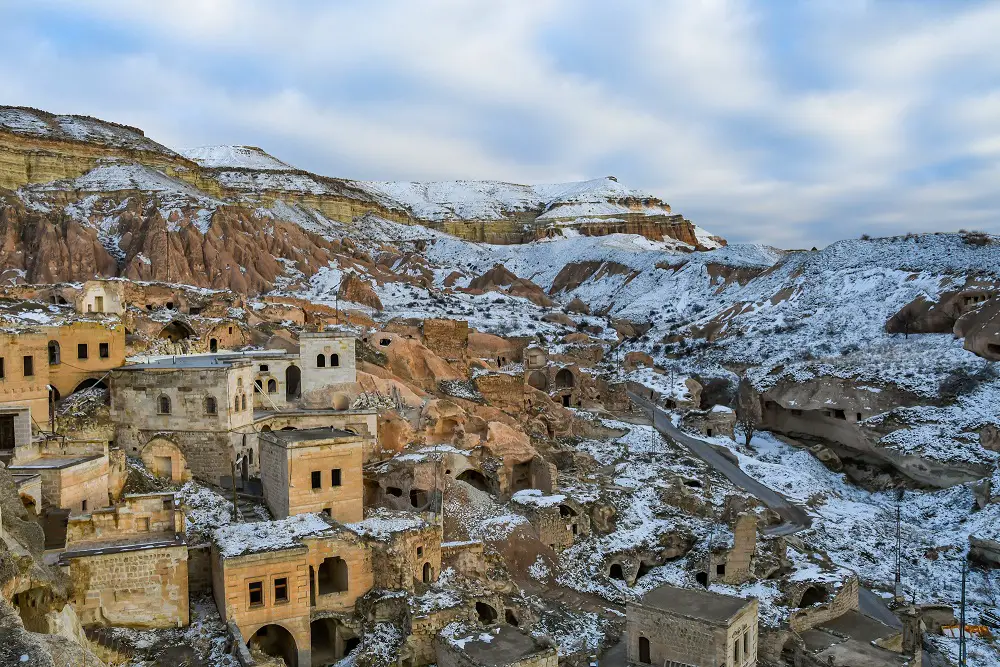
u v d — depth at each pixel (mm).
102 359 59938
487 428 71375
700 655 44531
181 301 96188
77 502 43406
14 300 73125
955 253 148875
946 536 74688
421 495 58312
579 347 127250
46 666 16891
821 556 67812
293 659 41031
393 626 43969
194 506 49531
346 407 68062
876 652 50969
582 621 52969
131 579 38094
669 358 149625
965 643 58344
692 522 68938
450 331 98938
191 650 36875
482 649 41000
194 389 55812
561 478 73312
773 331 145625
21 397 50312
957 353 108125
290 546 40906
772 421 113188
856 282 155875
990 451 86375
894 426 95750
